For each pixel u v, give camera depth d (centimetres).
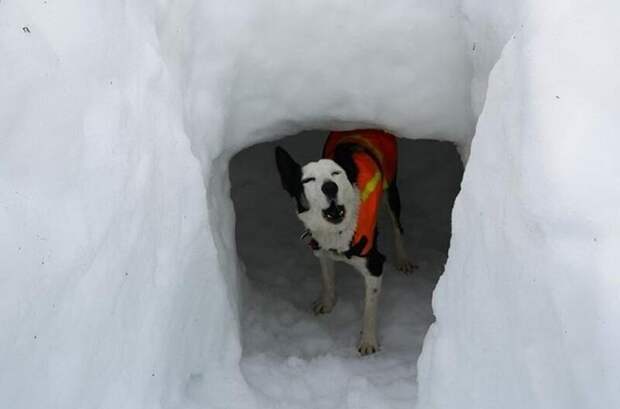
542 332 156
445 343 187
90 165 183
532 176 163
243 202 356
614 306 145
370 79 225
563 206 157
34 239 169
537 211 160
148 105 198
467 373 178
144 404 188
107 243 182
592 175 156
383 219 342
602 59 164
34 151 175
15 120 174
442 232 333
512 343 164
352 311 285
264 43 219
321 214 248
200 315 211
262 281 304
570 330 149
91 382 178
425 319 274
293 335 272
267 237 336
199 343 212
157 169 198
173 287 198
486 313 175
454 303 187
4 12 182
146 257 192
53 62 183
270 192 361
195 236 205
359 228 254
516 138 171
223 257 235
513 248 167
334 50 221
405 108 229
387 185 282
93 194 182
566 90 165
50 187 175
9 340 163
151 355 192
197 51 215
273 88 228
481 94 208
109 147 187
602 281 148
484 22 202
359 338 270
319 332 273
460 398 179
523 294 162
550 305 154
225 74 219
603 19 168
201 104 216
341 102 232
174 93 206
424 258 314
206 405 206
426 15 214
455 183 357
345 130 277
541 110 167
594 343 145
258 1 215
